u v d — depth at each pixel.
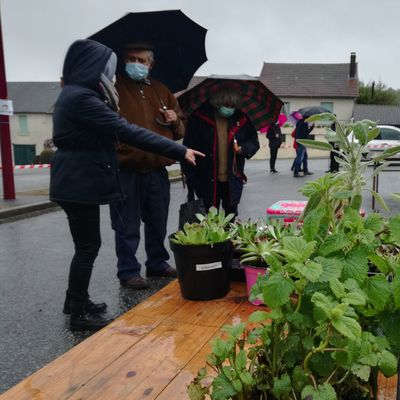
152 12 3.77
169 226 7.11
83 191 2.98
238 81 4.78
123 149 3.75
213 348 1.27
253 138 4.89
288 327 1.27
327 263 1.13
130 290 4.07
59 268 5.00
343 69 46.62
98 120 2.90
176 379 1.87
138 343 2.21
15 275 4.76
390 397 1.60
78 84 2.95
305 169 15.48
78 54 2.97
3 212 8.34
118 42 3.85
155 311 2.65
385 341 1.16
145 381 1.87
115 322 2.48
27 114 55.03
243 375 1.19
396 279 1.16
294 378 1.16
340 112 44.84
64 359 2.07
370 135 1.83
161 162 3.95
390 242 1.51
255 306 2.71
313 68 47.06
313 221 1.31
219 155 4.70
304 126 14.55
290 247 1.15
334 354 1.12
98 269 4.83
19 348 3.03
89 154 2.99
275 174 16.16
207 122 4.63
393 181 13.34
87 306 3.28
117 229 4.04
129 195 3.89
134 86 3.91
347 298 1.07
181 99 4.76
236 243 2.99
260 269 2.70
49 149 44.78
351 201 1.75
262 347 1.34
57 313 3.64
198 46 4.39
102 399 1.76
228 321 2.47
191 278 2.80
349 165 1.88
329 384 1.09
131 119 3.83
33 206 9.05
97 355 2.10
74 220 3.09
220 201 5.01
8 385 2.57
